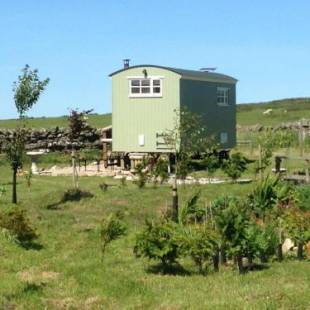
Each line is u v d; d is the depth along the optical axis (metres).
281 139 47.56
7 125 73.06
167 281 16.19
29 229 21.02
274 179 25.08
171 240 17.25
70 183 37.91
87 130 58.25
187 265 17.91
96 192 32.62
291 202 24.02
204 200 29.02
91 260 18.59
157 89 44.44
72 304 14.53
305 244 18.70
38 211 26.78
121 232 19.12
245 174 38.59
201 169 41.28
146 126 44.78
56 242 20.94
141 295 15.02
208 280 16.20
